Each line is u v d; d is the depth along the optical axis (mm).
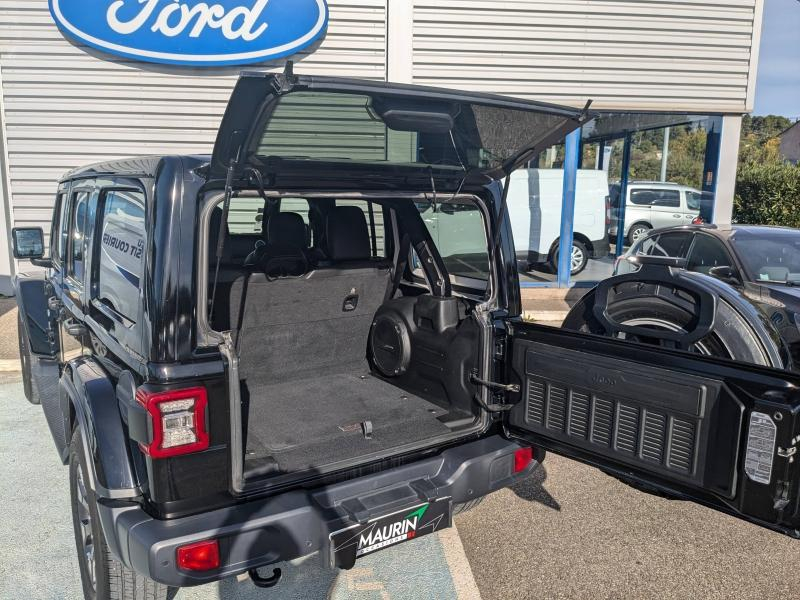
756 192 15789
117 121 9016
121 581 2451
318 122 2309
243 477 2297
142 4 8508
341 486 2521
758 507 2117
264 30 8750
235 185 2447
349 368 4102
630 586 3018
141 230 2361
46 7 8625
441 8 9180
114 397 2477
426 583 3012
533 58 9469
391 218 3980
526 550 3334
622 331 3090
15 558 3211
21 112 8891
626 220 11555
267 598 2902
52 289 4219
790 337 4926
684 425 2320
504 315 3123
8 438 4691
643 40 9594
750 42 9789
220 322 3545
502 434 3100
